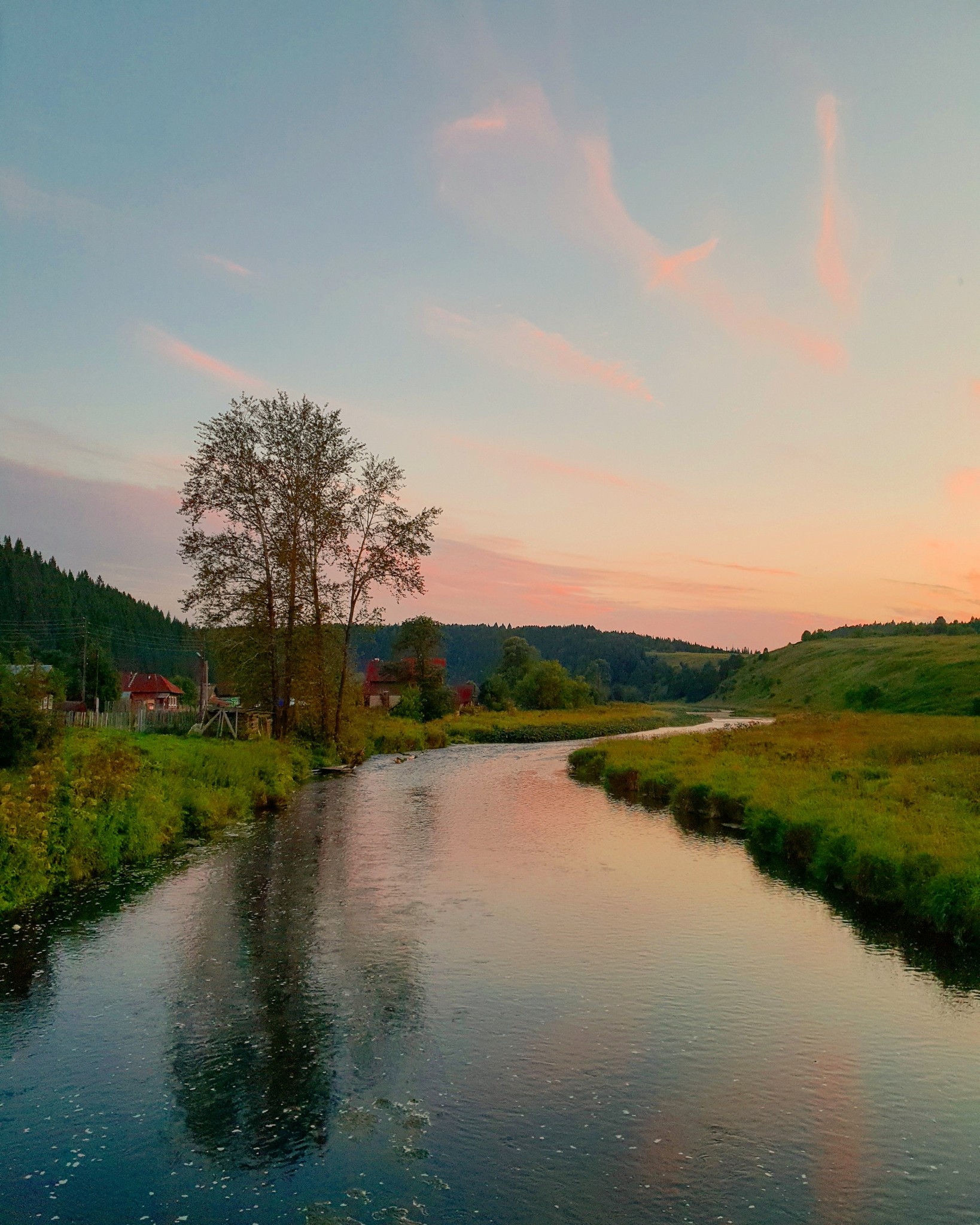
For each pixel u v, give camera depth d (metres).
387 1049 10.63
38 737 21.72
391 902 17.30
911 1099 9.61
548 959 13.96
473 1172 8.09
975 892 15.10
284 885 18.50
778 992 12.70
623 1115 9.17
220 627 42.00
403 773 44.25
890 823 20.12
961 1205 7.66
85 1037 10.81
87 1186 7.77
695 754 40.31
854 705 106.12
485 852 22.48
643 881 19.31
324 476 42.88
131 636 166.75
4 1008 11.66
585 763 46.41
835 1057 10.62
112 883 18.45
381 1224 7.29
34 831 17.36
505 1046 10.76
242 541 41.56
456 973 13.27
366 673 120.06
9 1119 8.88
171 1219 7.32
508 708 118.12
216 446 40.50
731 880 19.41
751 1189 7.88
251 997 12.20
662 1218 7.43
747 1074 10.12
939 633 194.25
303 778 39.72
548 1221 7.37
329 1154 8.34
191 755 30.66
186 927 15.39
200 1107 9.16
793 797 25.14
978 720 66.50
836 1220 7.44
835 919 16.36
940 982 13.15
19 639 112.88
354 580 46.09
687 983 13.00
